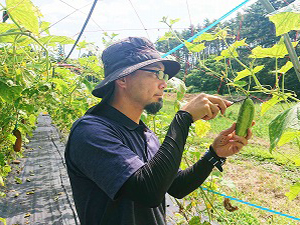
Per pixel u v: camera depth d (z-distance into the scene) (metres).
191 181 1.78
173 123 1.37
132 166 1.24
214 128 12.52
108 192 1.23
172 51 2.29
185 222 3.21
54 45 3.08
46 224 4.03
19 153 6.17
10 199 4.78
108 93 1.55
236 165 8.07
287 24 1.04
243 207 5.30
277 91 1.51
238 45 1.70
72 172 1.44
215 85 8.61
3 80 2.43
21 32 2.12
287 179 6.89
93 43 3.70
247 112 1.48
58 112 6.05
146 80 1.51
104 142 1.30
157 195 1.21
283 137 1.45
